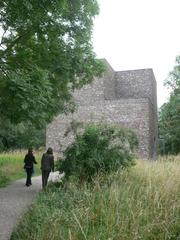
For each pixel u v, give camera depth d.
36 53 16.30
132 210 8.41
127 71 47.03
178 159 15.43
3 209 11.42
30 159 18.38
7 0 10.67
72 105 20.12
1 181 19.09
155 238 7.63
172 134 46.44
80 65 17.80
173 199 9.27
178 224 8.12
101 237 7.42
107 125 15.29
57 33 15.70
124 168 13.62
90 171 13.99
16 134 45.88
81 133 15.33
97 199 9.41
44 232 7.62
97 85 40.41
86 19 17.92
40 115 12.47
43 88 11.61
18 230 8.52
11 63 14.29
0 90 11.12
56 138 40.00
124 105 38.59
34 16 11.58
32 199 12.73
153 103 45.31
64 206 9.58
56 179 17.25
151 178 11.52
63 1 10.84
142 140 37.56
